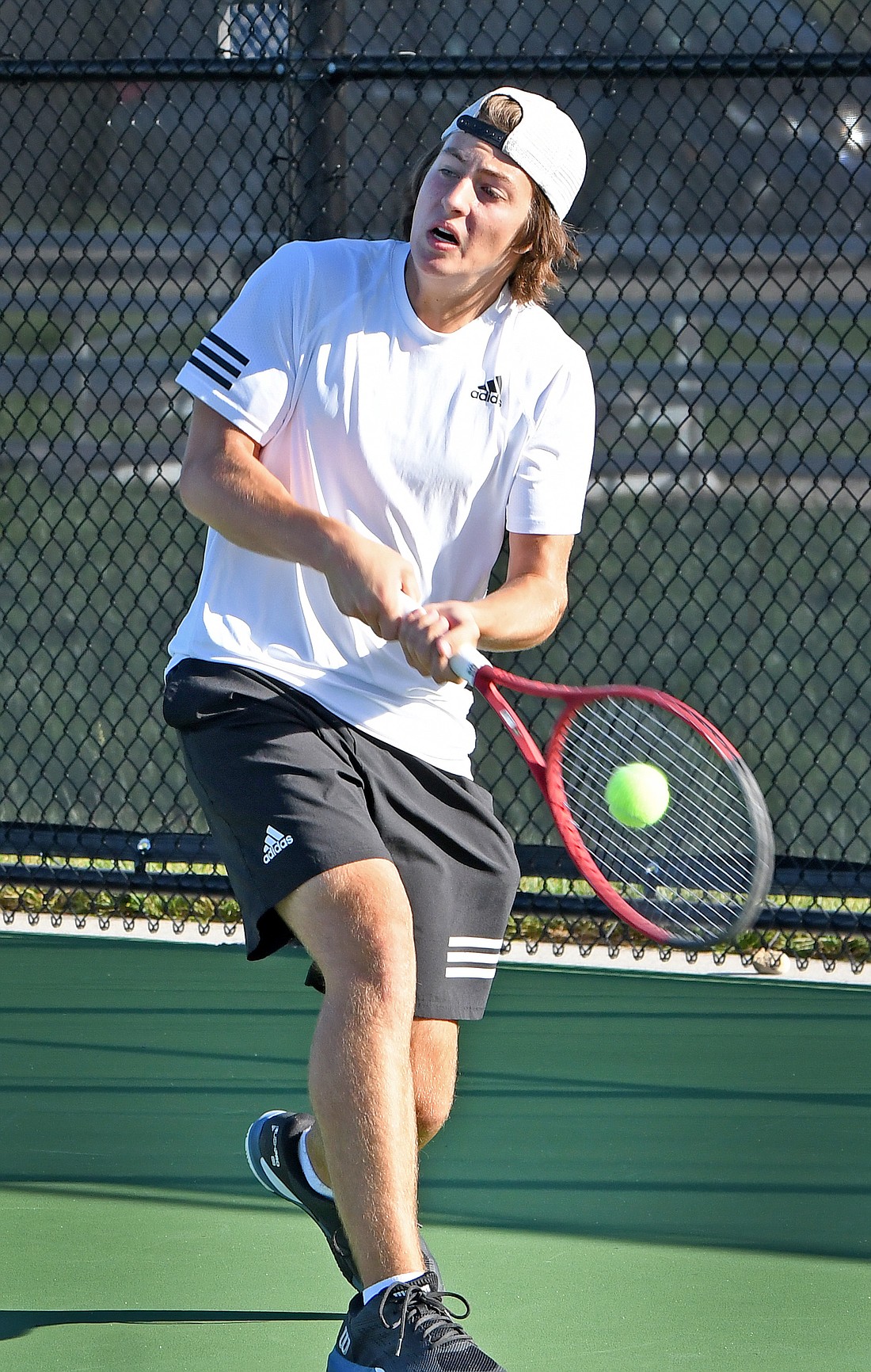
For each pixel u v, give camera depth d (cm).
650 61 1695
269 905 823
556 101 1811
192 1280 966
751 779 797
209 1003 1509
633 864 987
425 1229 1052
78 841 1756
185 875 1734
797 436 2747
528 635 885
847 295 2716
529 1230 1050
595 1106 1270
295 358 885
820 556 2519
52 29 2422
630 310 1930
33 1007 1498
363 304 887
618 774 893
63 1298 939
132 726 2183
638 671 2191
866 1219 1067
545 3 1778
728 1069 1352
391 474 884
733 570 1852
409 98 2050
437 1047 902
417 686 890
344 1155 760
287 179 1738
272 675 870
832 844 1917
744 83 2386
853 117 2448
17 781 2116
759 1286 966
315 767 841
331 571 827
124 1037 1419
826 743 1727
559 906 1658
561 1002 1523
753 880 796
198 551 2297
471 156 866
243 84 1756
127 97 2286
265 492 852
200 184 2459
